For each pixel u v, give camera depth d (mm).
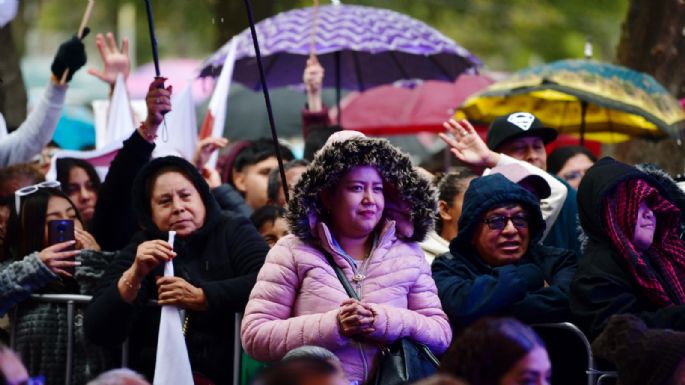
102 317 13594
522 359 9680
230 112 29219
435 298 12828
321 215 12906
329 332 12117
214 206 14523
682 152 23125
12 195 15500
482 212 13953
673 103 19953
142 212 14461
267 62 22391
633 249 13297
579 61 20281
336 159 12688
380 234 12883
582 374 13719
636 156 23312
